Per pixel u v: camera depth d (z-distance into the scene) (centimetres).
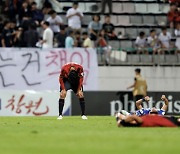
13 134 4181
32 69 8981
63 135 4088
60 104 6725
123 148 3319
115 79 9312
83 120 6500
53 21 9631
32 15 9775
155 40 9619
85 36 9319
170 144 3528
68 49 9075
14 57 8962
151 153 3123
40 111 8550
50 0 10531
